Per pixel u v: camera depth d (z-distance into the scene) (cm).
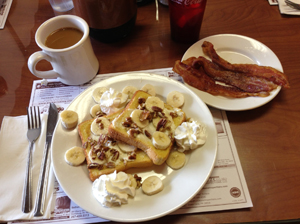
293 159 69
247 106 73
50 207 63
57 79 89
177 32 92
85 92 77
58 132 69
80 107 75
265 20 99
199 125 66
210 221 61
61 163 65
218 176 66
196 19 86
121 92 78
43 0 112
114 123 67
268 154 70
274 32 96
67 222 62
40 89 86
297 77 83
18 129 77
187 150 68
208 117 70
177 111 71
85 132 70
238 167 68
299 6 99
